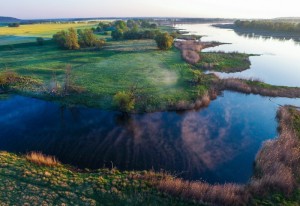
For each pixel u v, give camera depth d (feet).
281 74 171.53
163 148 83.10
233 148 84.38
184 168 72.95
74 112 108.99
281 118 103.50
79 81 138.82
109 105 113.19
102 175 66.23
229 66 183.11
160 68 168.96
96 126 97.76
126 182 62.59
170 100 116.26
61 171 67.77
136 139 88.53
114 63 181.78
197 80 138.62
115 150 81.61
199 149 83.15
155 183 62.23
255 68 186.09
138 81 139.85
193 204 56.44
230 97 129.70
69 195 56.95
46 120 102.22
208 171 72.02
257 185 61.52
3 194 55.83
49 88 128.57
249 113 111.75
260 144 87.15
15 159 72.23
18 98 122.93
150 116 106.32
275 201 57.36
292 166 69.21
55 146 83.71
